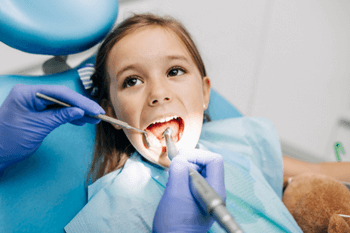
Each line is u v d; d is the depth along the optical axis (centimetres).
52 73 73
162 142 59
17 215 57
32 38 57
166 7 100
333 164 88
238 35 112
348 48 117
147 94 56
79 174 69
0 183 57
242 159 77
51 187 63
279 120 122
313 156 121
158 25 63
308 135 121
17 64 81
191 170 45
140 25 62
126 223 59
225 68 115
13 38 56
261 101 122
